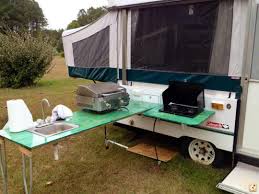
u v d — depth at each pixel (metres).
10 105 2.41
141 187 3.01
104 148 4.02
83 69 4.62
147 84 3.80
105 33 4.12
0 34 10.30
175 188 2.97
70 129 2.45
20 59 9.80
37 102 7.08
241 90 2.95
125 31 3.85
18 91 9.11
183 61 3.41
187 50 3.35
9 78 9.94
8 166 3.47
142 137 4.34
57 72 16.03
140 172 3.32
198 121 2.81
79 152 3.90
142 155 3.73
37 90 9.32
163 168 3.39
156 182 3.10
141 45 3.76
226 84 3.07
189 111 3.15
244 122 2.98
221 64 3.09
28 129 2.46
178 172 3.28
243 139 3.02
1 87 10.00
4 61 9.67
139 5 3.60
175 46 3.45
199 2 3.14
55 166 3.49
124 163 3.55
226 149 3.10
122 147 3.95
